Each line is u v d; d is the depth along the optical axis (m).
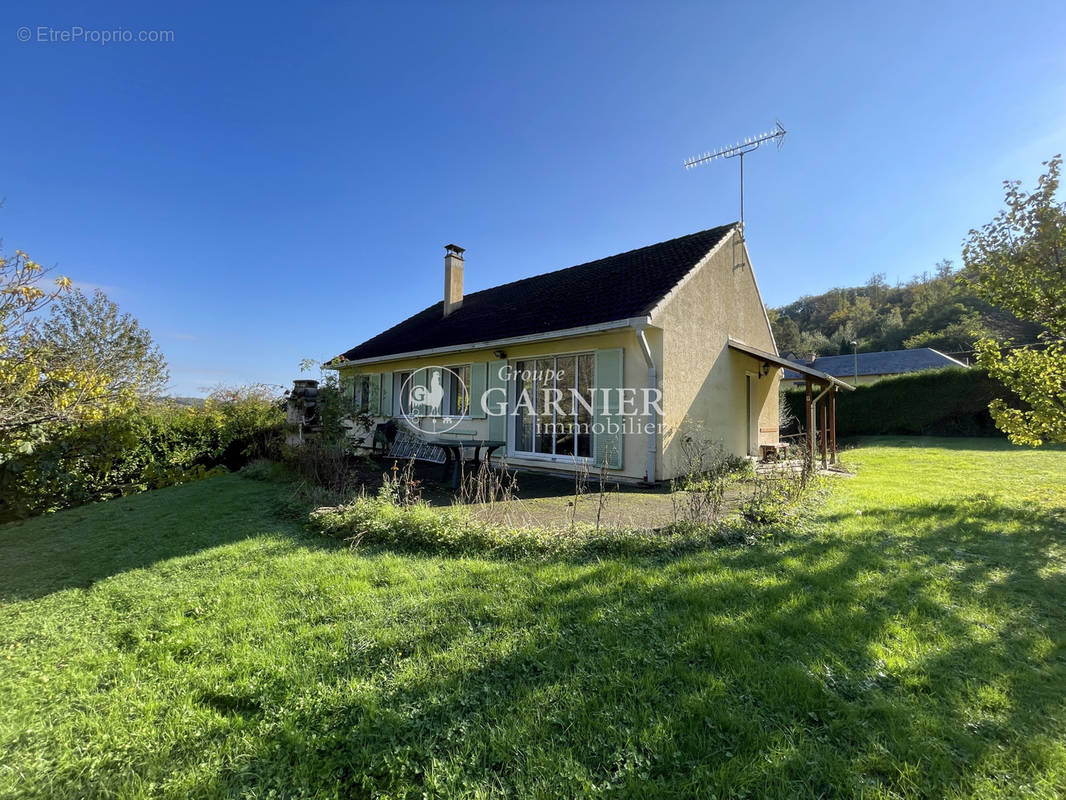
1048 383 5.93
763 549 4.00
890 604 2.88
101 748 1.79
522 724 1.84
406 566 3.72
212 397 12.31
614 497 6.63
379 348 13.91
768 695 1.98
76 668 2.39
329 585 3.33
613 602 2.94
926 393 19.06
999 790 1.51
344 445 8.00
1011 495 6.46
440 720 1.89
